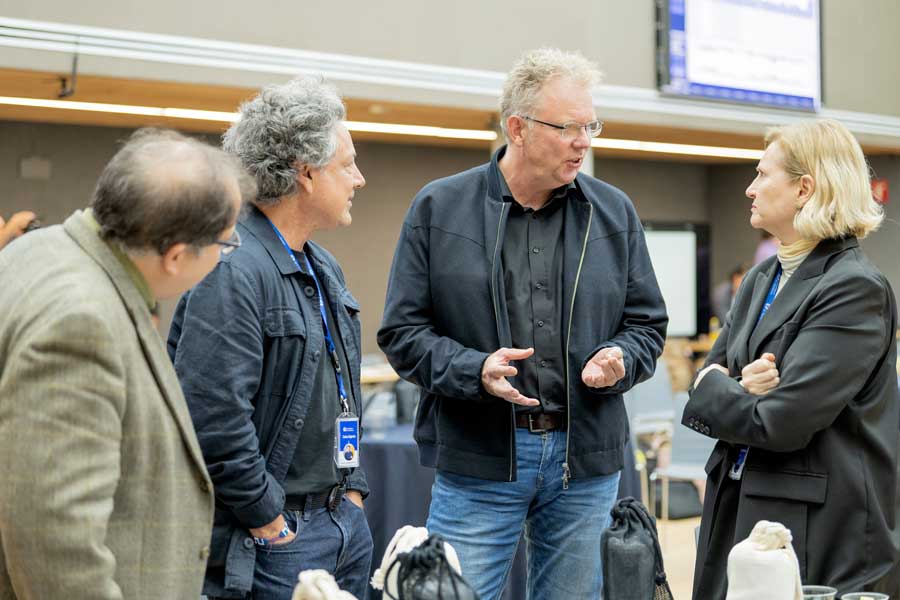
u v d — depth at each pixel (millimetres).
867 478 1938
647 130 7723
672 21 7289
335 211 1994
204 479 1547
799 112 8234
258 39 5496
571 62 2160
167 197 1426
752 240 11062
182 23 5262
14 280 1413
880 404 1991
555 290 2209
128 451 1435
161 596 1468
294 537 1896
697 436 5062
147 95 5832
